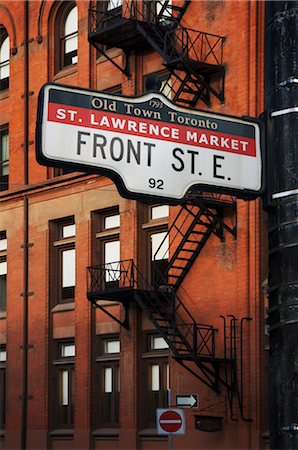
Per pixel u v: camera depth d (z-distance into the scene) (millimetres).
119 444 34438
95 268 34344
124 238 35312
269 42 7625
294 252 7129
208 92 32500
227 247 31266
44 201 39188
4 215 41000
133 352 34250
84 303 36656
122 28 33094
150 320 32469
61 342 38094
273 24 7578
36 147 7516
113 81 36656
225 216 31469
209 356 30562
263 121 8016
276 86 7527
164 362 33594
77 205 37594
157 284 31812
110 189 36188
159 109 7977
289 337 6980
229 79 31984
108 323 35844
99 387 36094
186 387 31969
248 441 29562
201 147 8047
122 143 7781
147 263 34812
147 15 34875
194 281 32219
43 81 39719
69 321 37594
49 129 7516
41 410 37906
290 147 7398
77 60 38625
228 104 31906
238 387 30156
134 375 34125
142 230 34969
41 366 38219
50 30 39844
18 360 39281
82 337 36531
